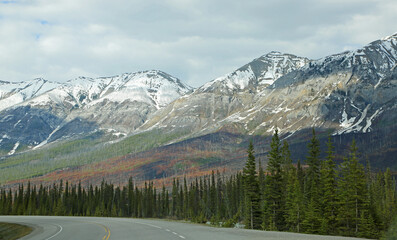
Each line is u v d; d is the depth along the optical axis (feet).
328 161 213.87
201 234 97.55
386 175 338.75
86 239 95.96
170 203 561.84
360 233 188.55
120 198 515.50
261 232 104.99
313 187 215.31
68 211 507.71
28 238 116.37
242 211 336.49
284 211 225.76
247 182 242.78
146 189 525.34
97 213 473.67
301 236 90.74
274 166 237.04
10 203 490.08
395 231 87.86
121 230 123.03
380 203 274.57
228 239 82.43
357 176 202.28
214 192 424.05
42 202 504.43
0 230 193.16
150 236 96.12
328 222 201.16
